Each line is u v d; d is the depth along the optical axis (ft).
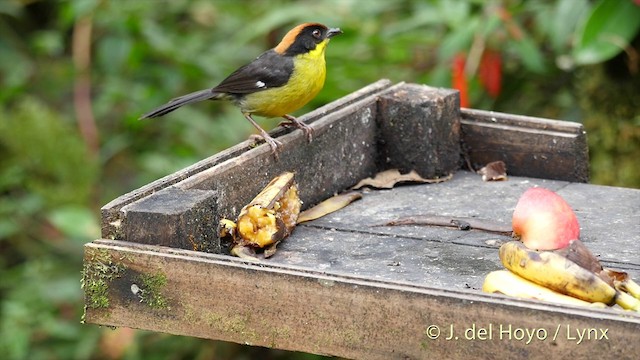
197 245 23.61
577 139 31.71
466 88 39.42
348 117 31.07
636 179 42.45
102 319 22.88
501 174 32.27
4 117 48.62
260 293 21.62
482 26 40.01
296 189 27.61
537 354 19.65
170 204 23.43
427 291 20.36
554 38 40.09
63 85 53.62
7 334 44.45
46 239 50.01
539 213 23.79
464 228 27.09
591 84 42.75
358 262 24.72
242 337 21.91
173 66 49.16
